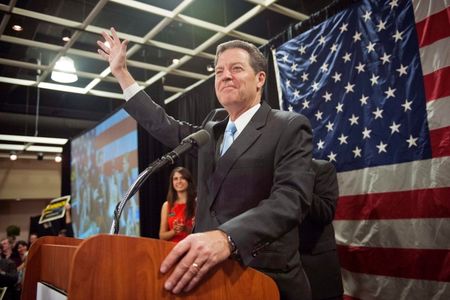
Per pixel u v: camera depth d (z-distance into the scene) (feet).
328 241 6.07
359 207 6.97
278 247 2.90
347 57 7.54
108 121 14.92
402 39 6.66
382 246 6.58
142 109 4.18
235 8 11.64
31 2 10.88
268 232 2.38
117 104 20.59
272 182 3.04
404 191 6.35
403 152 6.43
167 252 2.04
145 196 12.96
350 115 7.32
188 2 9.39
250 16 10.19
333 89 7.70
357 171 7.07
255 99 3.56
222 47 3.61
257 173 3.05
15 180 28.09
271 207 2.51
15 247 17.61
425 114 6.19
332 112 7.64
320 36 8.15
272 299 2.36
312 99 8.04
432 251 5.91
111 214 13.99
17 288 12.14
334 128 7.55
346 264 7.07
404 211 6.32
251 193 3.02
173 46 11.80
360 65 7.29
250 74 3.48
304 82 8.30
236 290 2.23
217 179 3.18
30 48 13.52
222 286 2.18
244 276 2.28
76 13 11.50
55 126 19.60
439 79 6.05
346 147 7.30
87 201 16.56
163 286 1.98
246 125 3.29
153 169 3.05
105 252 1.86
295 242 3.08
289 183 2.73
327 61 7.90
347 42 7.59
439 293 5.78
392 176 6.54
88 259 1.81
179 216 9.43
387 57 6.84
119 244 1.90
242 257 2.23
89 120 20.90
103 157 15.20
